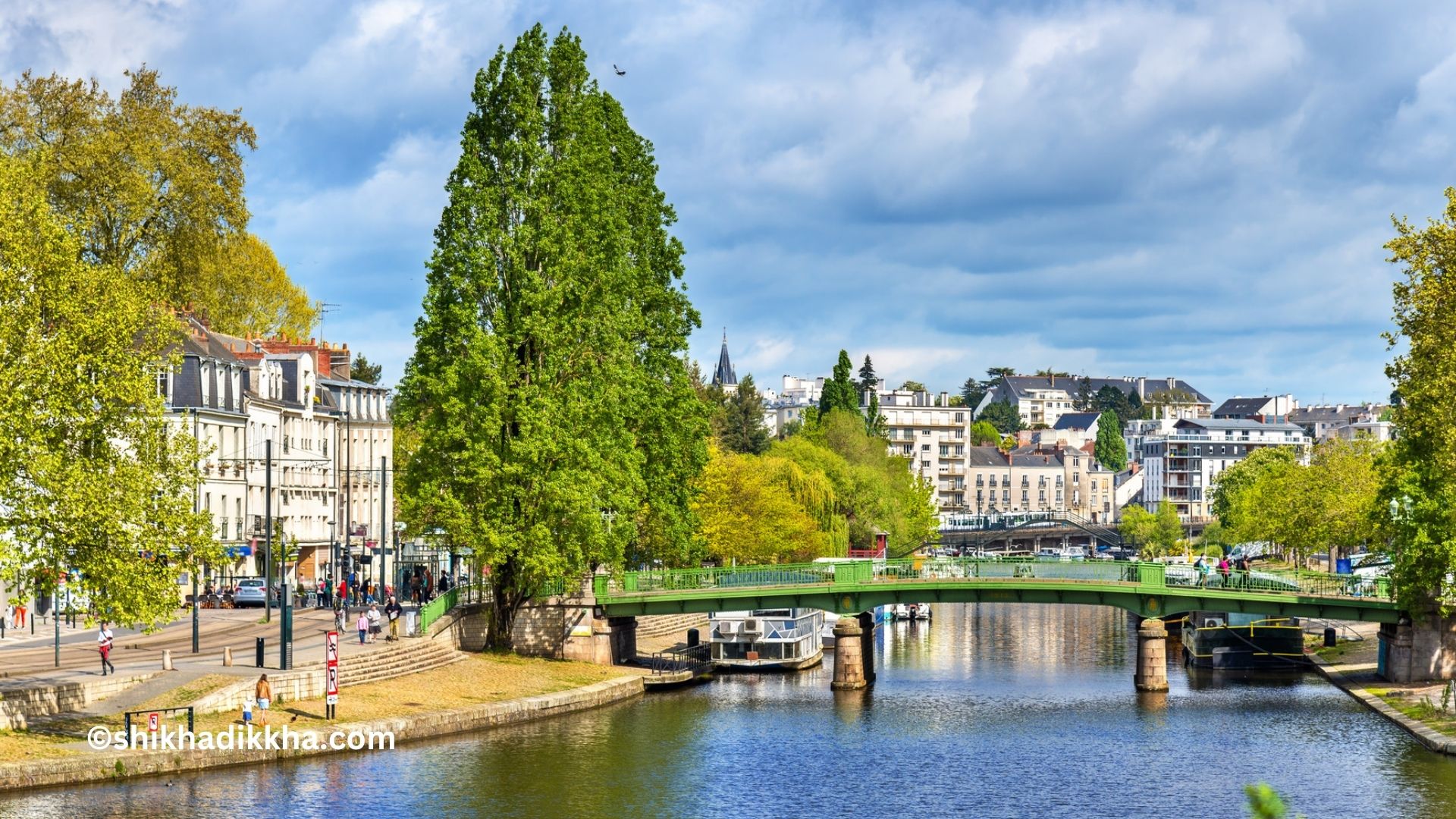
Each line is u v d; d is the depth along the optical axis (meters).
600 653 94.56
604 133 92.44
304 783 60.75
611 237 89.25
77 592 56.38
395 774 63.34
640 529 100.38
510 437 85.19
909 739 77.00
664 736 75.44
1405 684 91.75
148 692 66.19
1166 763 70.62
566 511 83.75
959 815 60.41
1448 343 80.56
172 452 59.91
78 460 56.75
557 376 86.75
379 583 128.62
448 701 76.38
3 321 54.91
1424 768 67.81
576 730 76.25
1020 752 73.56
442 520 84.06
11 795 54.84
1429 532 84.00
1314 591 94.19
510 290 86.12
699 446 96.88
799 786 65.19
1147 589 95.19
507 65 88.31
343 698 72.75
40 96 100.12
